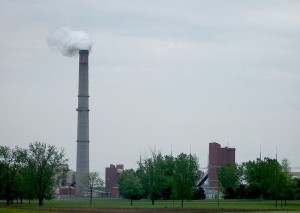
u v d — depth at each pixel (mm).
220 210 155625
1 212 134000
